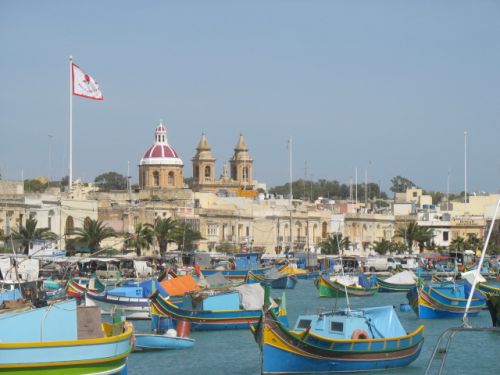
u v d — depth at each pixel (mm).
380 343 66688
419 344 70375
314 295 138500
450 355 76500
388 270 195750
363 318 68000
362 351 65938
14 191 173000
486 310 110375
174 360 73125
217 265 174375
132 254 173500
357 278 140375
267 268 160125
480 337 86438
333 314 68562
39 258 119625
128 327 59781
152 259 154625
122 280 130250
